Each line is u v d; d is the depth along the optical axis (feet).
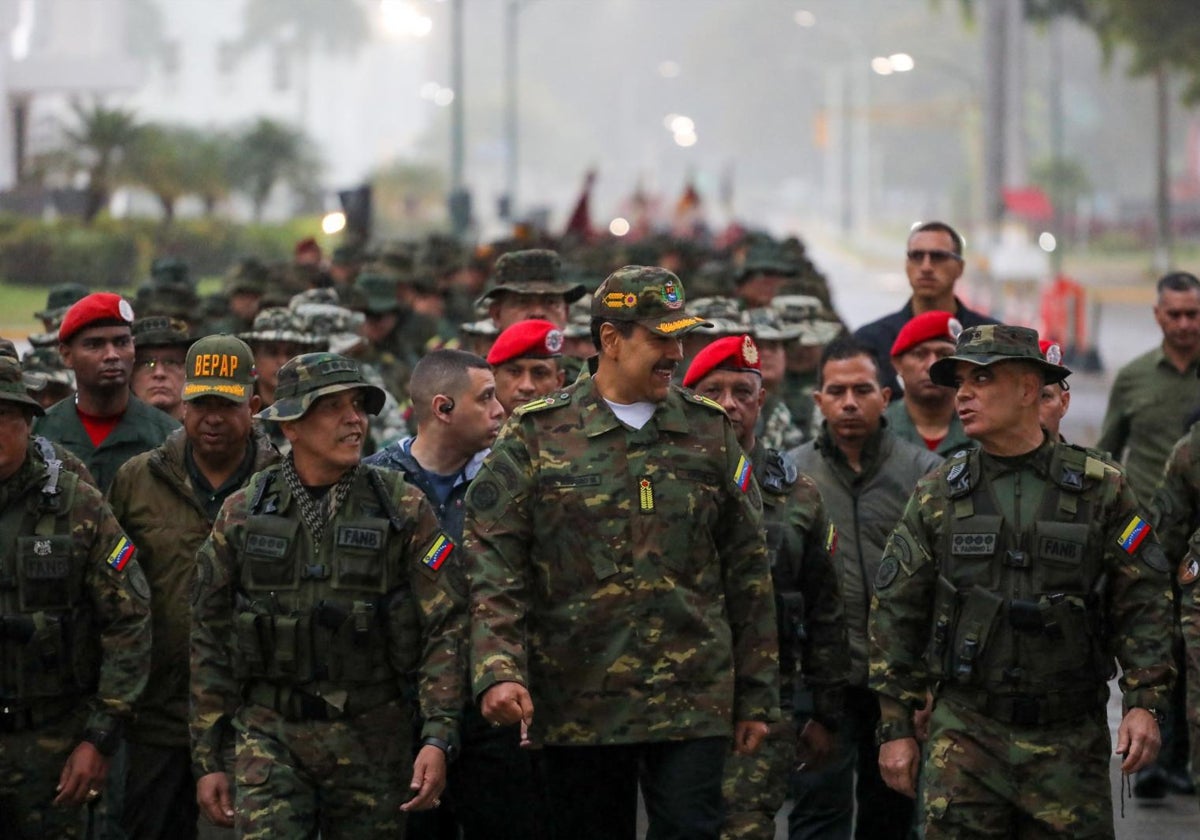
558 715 55.31
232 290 125.80
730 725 55.67
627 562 54.95
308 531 55.62
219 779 55.98
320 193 511.40
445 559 55.98
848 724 67.31
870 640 58.44
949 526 56.90
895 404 80.07
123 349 70.38
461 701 55.52
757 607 56.75
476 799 62.13
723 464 56.08
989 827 56.34
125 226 346.74
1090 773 56.18
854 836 69.87
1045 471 56.44
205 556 56.34
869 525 69.46
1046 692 55.67
